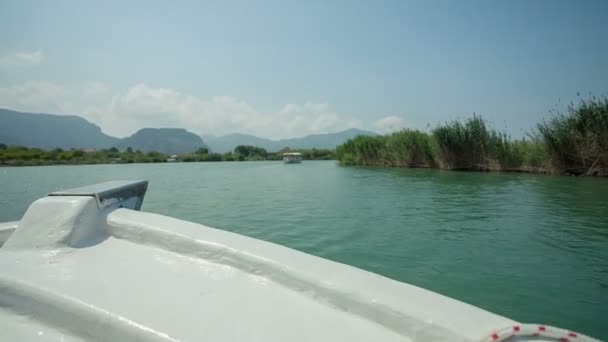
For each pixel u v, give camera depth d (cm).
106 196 191
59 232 156
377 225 586
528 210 694
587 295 303
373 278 119
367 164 2958
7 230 183
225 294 118
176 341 93
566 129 1388
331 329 100
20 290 117
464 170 1908
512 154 1702
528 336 85
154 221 171
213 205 872
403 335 97
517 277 345
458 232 527
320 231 551
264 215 708
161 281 126
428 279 344
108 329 102
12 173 2741
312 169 2830
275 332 98
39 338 104
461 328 91
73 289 117
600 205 736
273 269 129
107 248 156
